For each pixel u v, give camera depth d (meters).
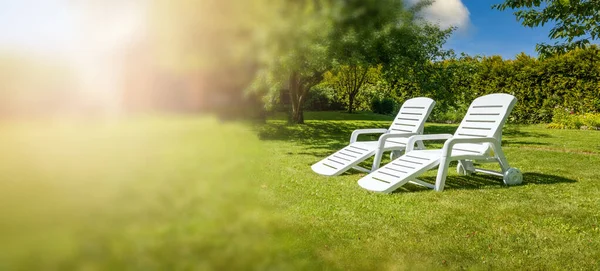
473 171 6.20
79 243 3.71
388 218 4.08
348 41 12.38
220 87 18.80
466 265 2.98
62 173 6.82
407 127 7.21
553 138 11.62
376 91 21.98
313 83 15.62
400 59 14.30
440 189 5.32
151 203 4.85
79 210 4.69
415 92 19.20
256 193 5.20
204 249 3.37
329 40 12.09
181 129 13.90
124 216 4.38
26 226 4.20
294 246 3.34
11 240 3.82
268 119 18.23
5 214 4.57
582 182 5.71
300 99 16.03
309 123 16.27
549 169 6.71
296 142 11.05
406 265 2.99
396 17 13.60
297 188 5.49
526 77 16.94
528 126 16.19
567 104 16.11
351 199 4.88
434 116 18.97
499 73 17.55
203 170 6.86
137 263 3.23
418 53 14.95
